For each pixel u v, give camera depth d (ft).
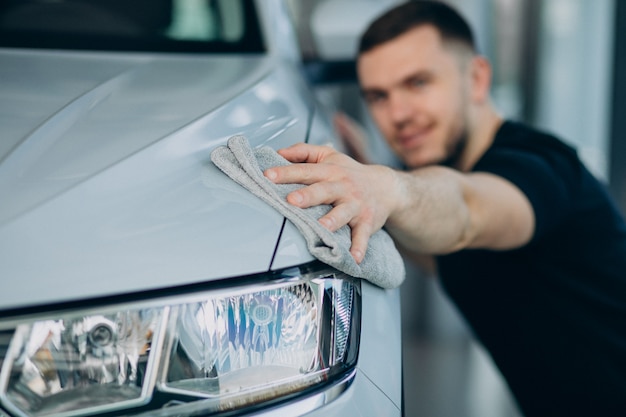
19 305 2.66
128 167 3.25
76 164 3.25
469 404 7.66
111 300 2.74
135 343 2.75
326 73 7.09
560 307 5.18
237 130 3.88
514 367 5.51
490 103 6.16
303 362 3.01
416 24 5.96
